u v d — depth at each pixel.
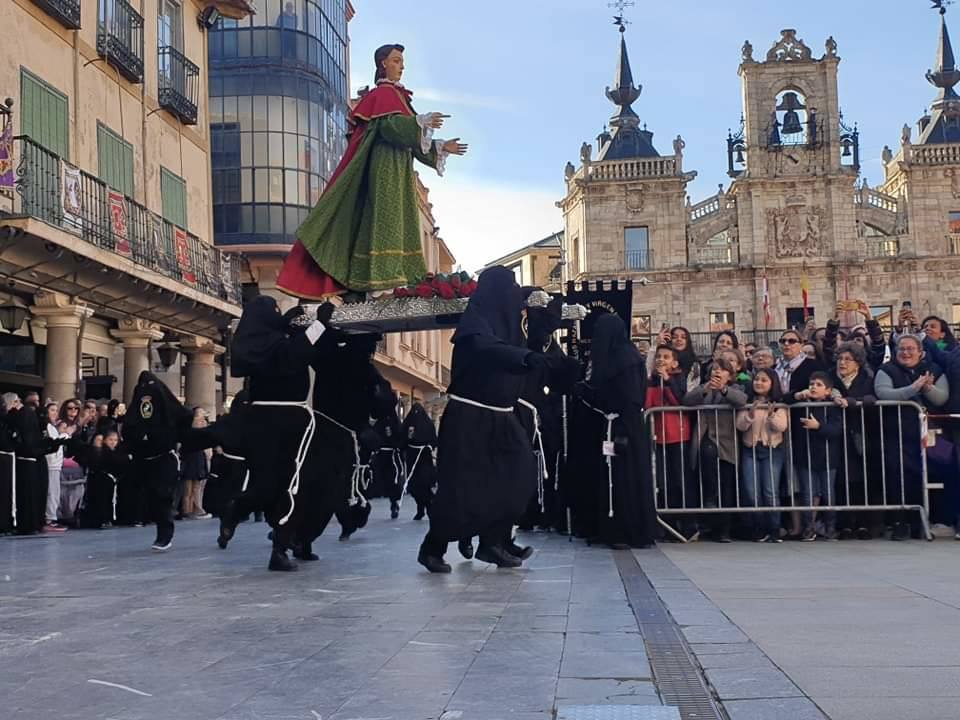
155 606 6.56
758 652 4.70
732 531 11.23
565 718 3.71
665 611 5.96
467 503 8.14
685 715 3.69
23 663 4.84
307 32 31.36
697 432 10.83
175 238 20.55
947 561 8.55
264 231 30.25
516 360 7.91
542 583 7.46
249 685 4.33
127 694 4.23
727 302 58.47
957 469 10.80
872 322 14.68
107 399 19.77
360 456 12.43
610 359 10.18
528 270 82.62
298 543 9.39
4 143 14.84
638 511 10.16
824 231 58.28
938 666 4.36
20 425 13.59
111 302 18.83
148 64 22.09
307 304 8.89
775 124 58.69
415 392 48.56
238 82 30.56
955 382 10.88
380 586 7.46
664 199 59.12
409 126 8.83
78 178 16.94
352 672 4.52
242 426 8.81
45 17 17.80
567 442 12.34
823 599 6.32
